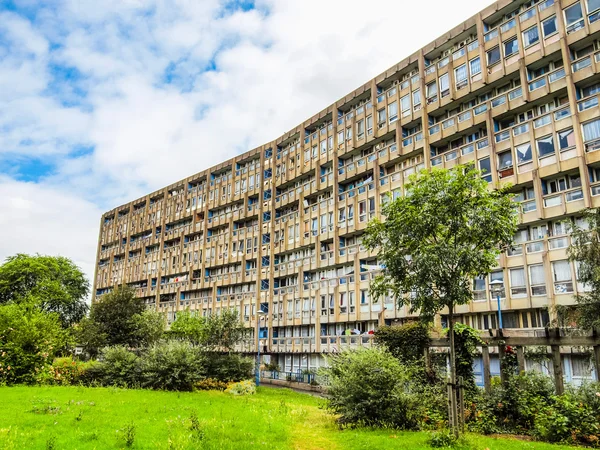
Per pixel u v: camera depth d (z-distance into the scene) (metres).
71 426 14.70
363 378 16.19
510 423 15.32
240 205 66.25
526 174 32.50
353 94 50.59
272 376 48.81
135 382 30.33
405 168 42.22
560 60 33.16
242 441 13.16
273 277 55.97
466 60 39.09
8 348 29.06
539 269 30.58
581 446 12.77
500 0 37.25
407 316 38.88
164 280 75.12
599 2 30.77
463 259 14.23
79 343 53.97
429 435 13.47
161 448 11.83
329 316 46.81
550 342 16.27
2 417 15.91
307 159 55.69
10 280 61.38
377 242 16.52
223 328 41.53
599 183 28.81
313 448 12.79
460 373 18.12
